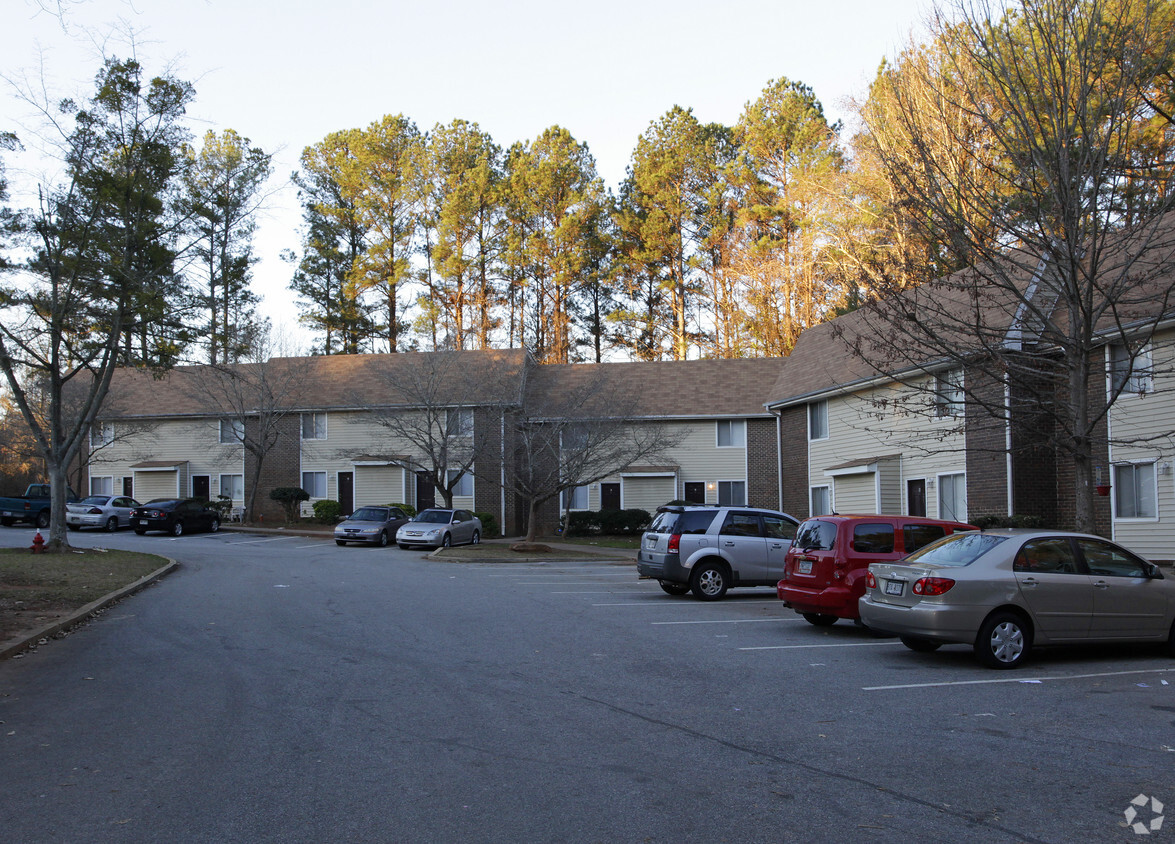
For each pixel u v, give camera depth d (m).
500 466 35.31
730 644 11.90
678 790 5.96
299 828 5.31
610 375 40.84
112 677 9.70
